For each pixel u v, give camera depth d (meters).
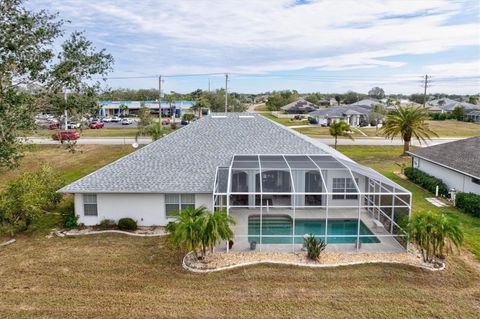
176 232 18.86
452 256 20.56
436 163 35.31
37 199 23.72
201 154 28.59
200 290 17.03
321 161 26.64
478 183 29.12
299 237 23.06
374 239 22.88
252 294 16.67
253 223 25.92
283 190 27.67
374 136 74.75
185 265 19.36
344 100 192.12
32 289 17.08
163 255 20.78
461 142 38.28
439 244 18.89
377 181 24.27
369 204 26.86
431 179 35.56
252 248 21.39
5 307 15.62
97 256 20.64
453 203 30.86
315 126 90.69
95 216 25.56
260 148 29.70
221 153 28.83
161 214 25.59
